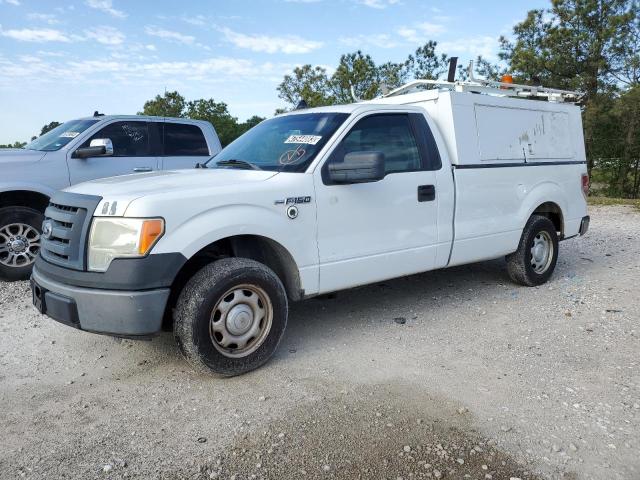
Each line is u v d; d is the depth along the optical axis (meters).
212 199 3.76
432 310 5.42
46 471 2.81
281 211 4.05
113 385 3.80
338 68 25.83
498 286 6.29
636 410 3.39
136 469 2.82
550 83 29.97
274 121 5.20
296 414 3.35
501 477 2.74
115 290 3.51
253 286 3.88
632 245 8.98
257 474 2.77
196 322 3.63
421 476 2.75
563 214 6.52
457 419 3.28
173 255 3.55
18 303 5.64
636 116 27.88
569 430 3.16
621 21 27.44
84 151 6.92
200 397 3.60
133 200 3.56
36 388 3.76
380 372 3.96
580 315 5.24
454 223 5.23
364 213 4.53
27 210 6.53
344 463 2.85
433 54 24.39
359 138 4.61
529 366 4.05
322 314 5.30
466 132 5.34
